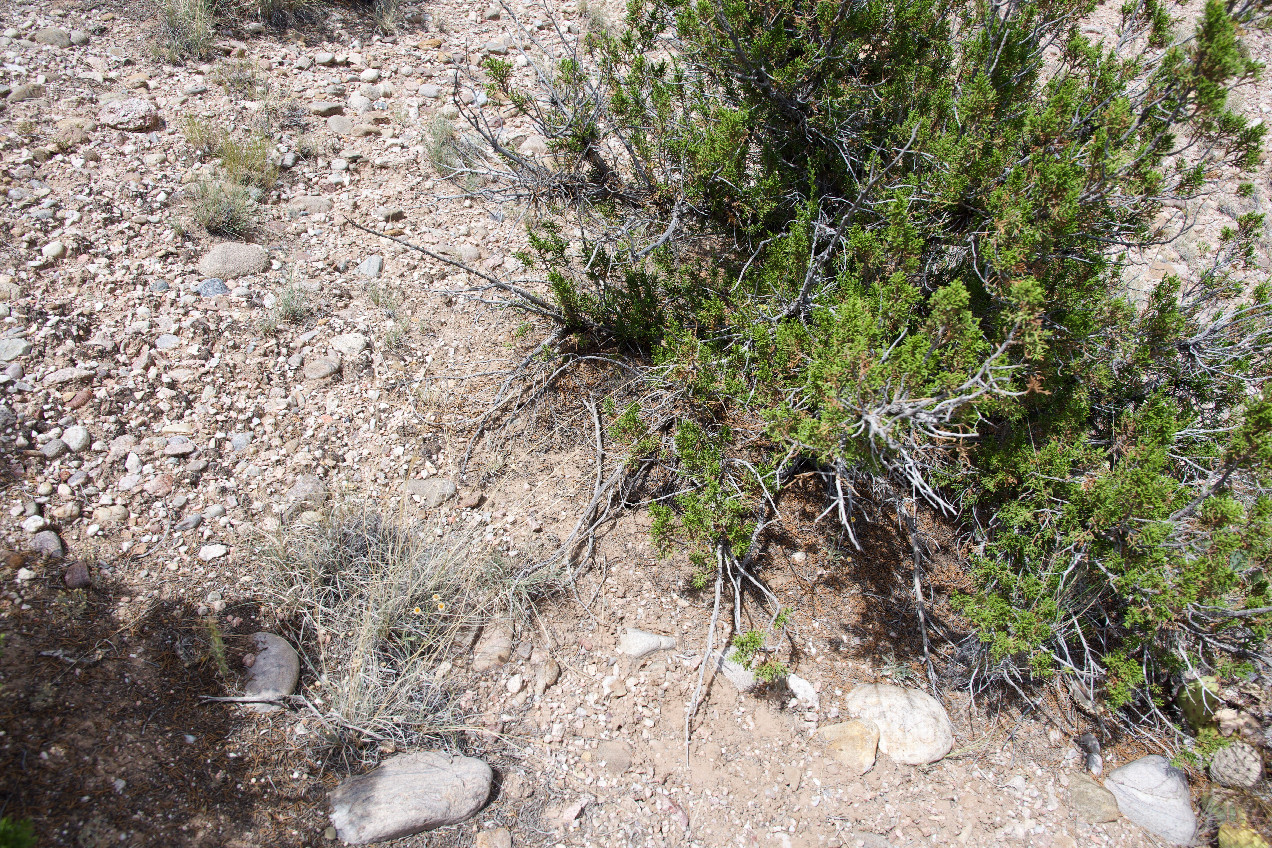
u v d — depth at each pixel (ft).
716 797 9.47
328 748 8.98
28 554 9.50
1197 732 10.44
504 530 11.30
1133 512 9.31
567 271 13.88
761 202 12.08
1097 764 10.24
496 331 13.35
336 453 11.60
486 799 8.96
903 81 11.55
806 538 11.71
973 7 12.78
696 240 13.98
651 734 9.89
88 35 16.30
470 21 19.74
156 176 13.98
